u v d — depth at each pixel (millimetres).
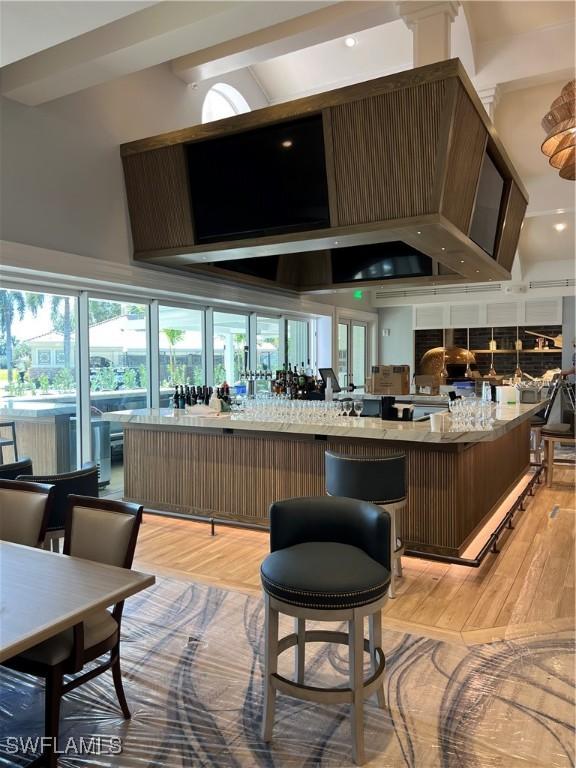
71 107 4738
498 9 5281
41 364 4965
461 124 3795
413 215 3861
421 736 2096
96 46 3805
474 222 4641
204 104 6418
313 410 4293
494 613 3129
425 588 3486
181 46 3705
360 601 1951
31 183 4414
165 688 2402
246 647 2738
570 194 7453
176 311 6422
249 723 2180
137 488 5176
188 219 4938
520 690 2385
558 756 1988
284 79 7207
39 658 1837
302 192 4336
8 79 4160
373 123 3865
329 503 2387
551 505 5488
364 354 11625
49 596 1674
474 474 4168
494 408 5004
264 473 4504
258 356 7949
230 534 4605
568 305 10000
